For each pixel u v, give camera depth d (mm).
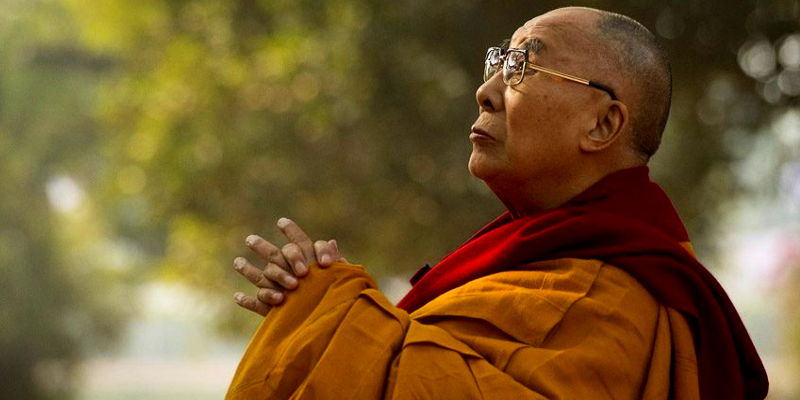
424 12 18844
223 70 23688
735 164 20953
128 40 26516
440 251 22812
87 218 46000
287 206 23031
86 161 45375
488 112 3908
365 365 3451
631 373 3486
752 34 16312
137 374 61812
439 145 21406
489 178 3902
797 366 27969
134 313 46938
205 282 27203
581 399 3387
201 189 23812
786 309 28297
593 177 3869
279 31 22547
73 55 43594
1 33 43688
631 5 16109
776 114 18062
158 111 24703
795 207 20234
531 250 3691
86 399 49688
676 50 16391
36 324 42969
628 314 3527
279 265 3727
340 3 21250
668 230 3854
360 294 3602
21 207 43656
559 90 3789
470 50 18938
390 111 21078
